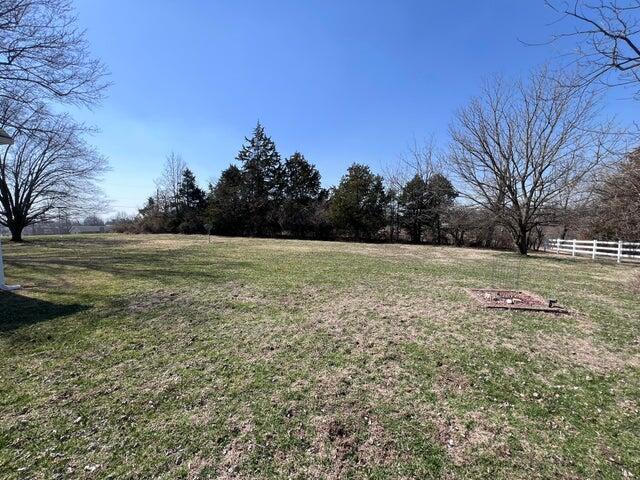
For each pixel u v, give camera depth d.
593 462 2.45
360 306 6.48
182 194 37.34
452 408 3.11
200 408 3.01
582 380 3.72
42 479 2.18
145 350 4.26
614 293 8.36
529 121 16.83
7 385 3.36
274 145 34.44
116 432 2.67
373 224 30.48
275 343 4.56
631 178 8.85
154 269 10.48
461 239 27.50
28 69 8.62
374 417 2.94
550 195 17.25
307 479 2.24
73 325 5.14
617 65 4.19
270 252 16.34
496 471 2.34
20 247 18.55
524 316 6.07
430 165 29.58
